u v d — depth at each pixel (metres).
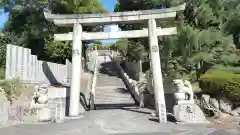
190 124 12.22
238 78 14.15
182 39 20.45
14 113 12.77
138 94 21.22
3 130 11.01
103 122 13.14
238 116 13.84
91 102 19.41
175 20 21.12
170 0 24.72
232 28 27.48
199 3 21.36
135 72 31.83
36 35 26.06
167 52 22.39
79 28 15.56
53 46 26.34
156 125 12.10
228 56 19.80
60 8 26.77
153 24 15.22
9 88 12.99
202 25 21.19
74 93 15.05
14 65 14.52
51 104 14.93
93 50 51.34
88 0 28.95
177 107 12.87
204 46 19.86
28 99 14.43
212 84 14.75
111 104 20.86
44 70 19.16
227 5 27.69
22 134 10.19
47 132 10.61
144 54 30.11
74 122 13.23
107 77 32.09
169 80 18.64
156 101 14.62
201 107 14.67
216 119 13.27
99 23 15.80
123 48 36.03
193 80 20.72
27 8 26.05
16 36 25.91
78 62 15.34
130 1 29.19
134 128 11.41
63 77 24.94
